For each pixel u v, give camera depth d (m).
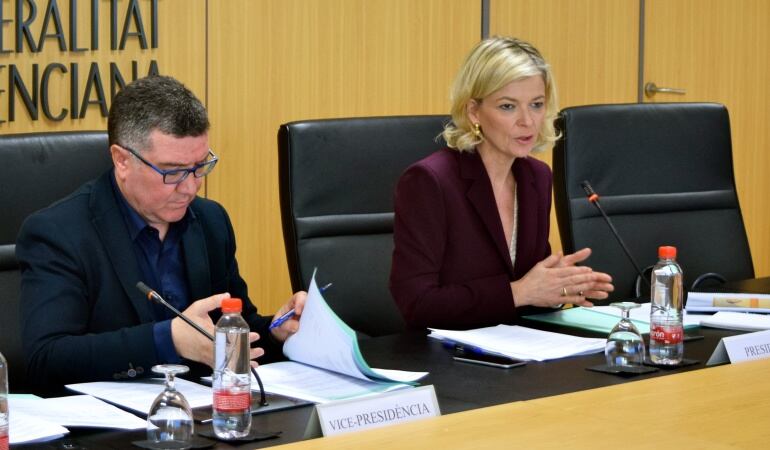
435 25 5.47
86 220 2.42
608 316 2.90
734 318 2.82
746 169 6.76
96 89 4.48
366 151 3.25
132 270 2.44
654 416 1.74
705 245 3.67
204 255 2.57
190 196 2.41
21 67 4.32
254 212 5.03
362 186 3.24
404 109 5.41
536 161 3.18
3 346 2.61
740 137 6.70
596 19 6.03
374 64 5.30
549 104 3.05
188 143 2.35
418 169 2.96
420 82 5.44
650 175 3.61
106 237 2.42
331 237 3.21
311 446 1.54
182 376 2.30
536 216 3.11
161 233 2.52
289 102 5.07
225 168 4.92
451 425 1.67
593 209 3.50
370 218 3.25
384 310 3.25
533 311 3.04
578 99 6.02
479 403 2.03
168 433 1.74
